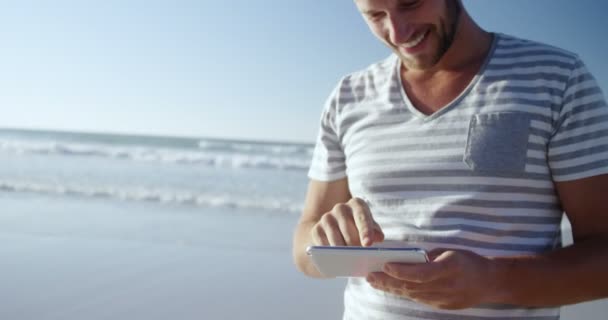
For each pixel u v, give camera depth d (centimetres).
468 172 131
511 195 128
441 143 135
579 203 125
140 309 405
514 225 129
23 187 1058
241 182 1241
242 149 2145
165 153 1891
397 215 142
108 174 1328
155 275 488
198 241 621
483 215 130
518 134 127
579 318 386
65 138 2841
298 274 498
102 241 612
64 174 1297
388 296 138
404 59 141
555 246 135
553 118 127
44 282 463
